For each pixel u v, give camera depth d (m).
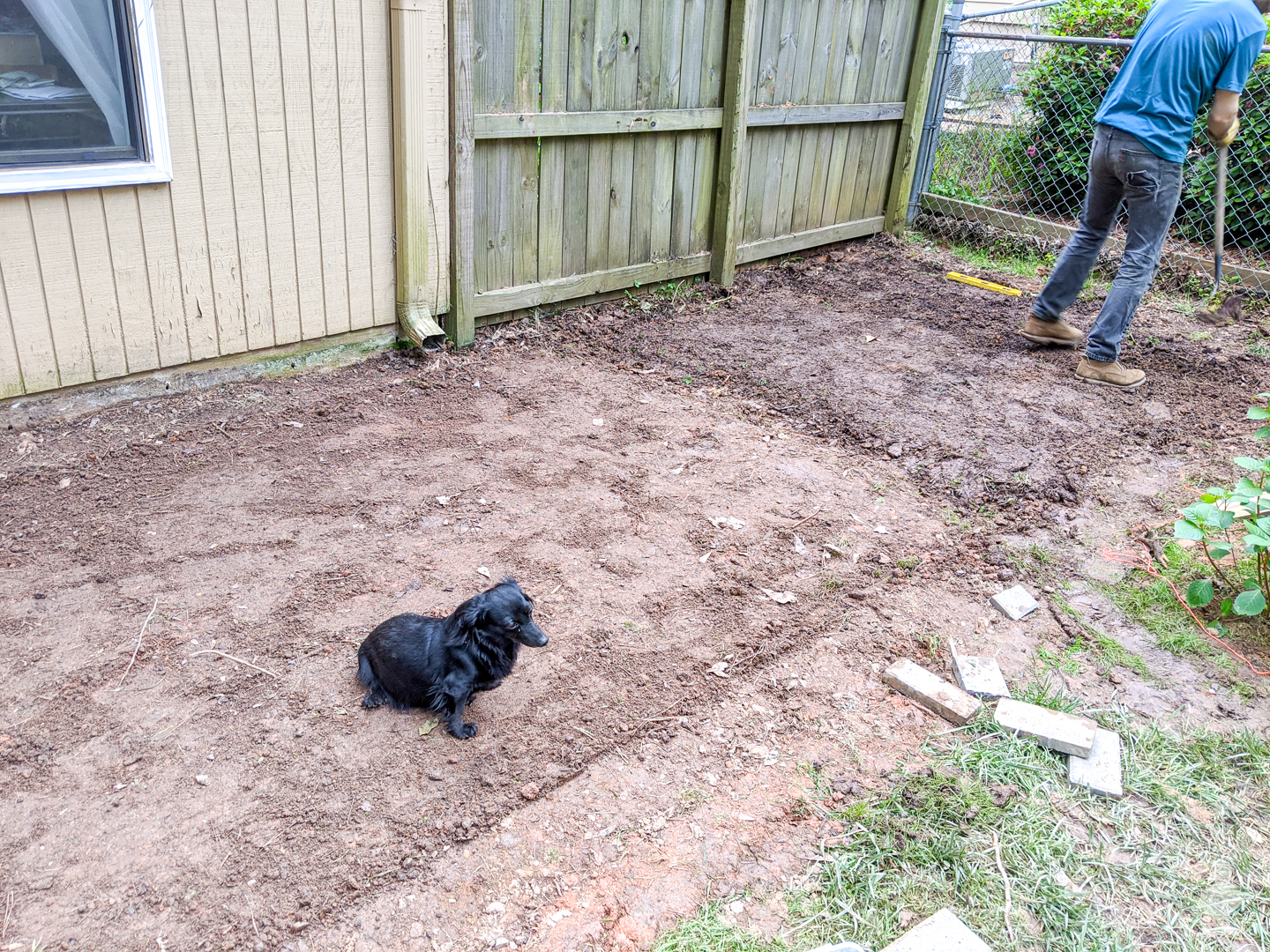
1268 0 5.13
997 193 9.33
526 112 5.45
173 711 2.74
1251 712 3.06
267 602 3.25
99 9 3.77
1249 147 7.59
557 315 6.27
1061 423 5.14
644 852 2.40
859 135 8.27
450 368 5.37
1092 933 2.26
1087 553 3.95
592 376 5.46
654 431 4.81
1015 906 2.33
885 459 4.68
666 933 2.19
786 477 4.44
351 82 4.66
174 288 4.39
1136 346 6.38
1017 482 4.46
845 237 8.59
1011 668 3.22
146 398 4.52
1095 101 8.45
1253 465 3.45
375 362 5.31
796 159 7.64
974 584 3.70
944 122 8.99
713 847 2.43
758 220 7.57
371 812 2.46
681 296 6.94
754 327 6.46
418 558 3.57
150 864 2.26
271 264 4.70
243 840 2.34
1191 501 4.38
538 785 2.58
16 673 2.84
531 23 5.27
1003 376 5.75
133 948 2.06
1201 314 7.01
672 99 6.34
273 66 4.34
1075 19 8.84
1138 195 5.30
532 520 3.90
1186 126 5.14
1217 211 5.86
